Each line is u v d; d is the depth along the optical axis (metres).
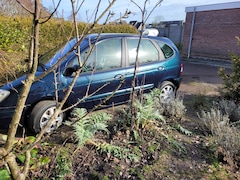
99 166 2.47
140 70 4.23
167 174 2.40
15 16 7.73
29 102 3.23
